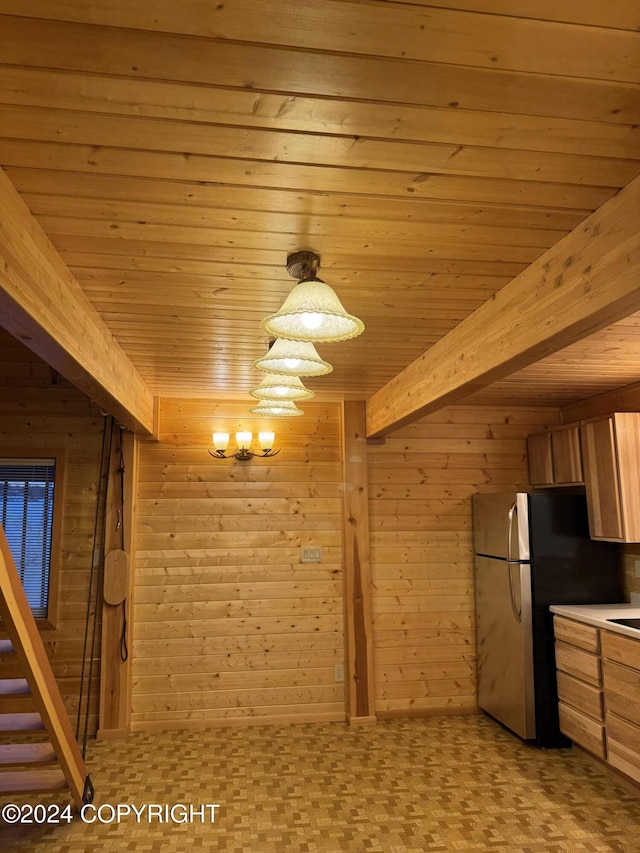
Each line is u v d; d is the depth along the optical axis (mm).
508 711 4285
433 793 3420
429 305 2637
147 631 4578
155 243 2014
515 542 4262
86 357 2508
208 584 4684
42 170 1579
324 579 4801
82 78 1256
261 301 2564
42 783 3176
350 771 3721
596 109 1368
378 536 4898
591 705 3643
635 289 1618
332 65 1224
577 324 1920
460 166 1582
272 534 4793
